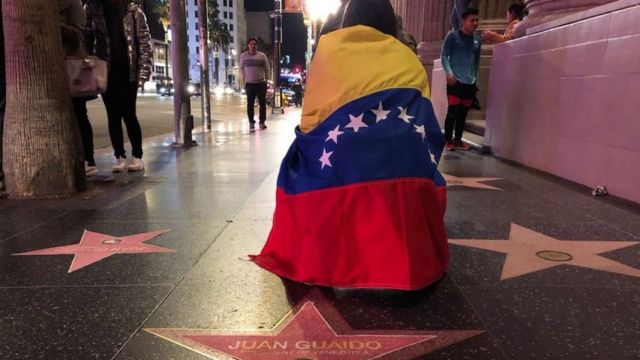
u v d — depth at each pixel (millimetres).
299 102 32969
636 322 2045
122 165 5555
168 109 22094
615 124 4141
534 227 3338
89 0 4957
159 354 1809
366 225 2324
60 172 4258
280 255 2592
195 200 4176
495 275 2525
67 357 1796
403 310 2152
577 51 4691
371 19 2746
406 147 2348
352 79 2484
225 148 7719
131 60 5258
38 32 4051
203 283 2438
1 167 4367
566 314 2113
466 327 2006
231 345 1865
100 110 18391
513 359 1776
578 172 4746
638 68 3832
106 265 2684
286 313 2125
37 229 3352
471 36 7055
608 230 3264
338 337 1924
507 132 6352
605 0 5629
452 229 3295
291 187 2533
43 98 4137
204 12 10164
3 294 2330
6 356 1803
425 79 2658
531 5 6469
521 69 5922
